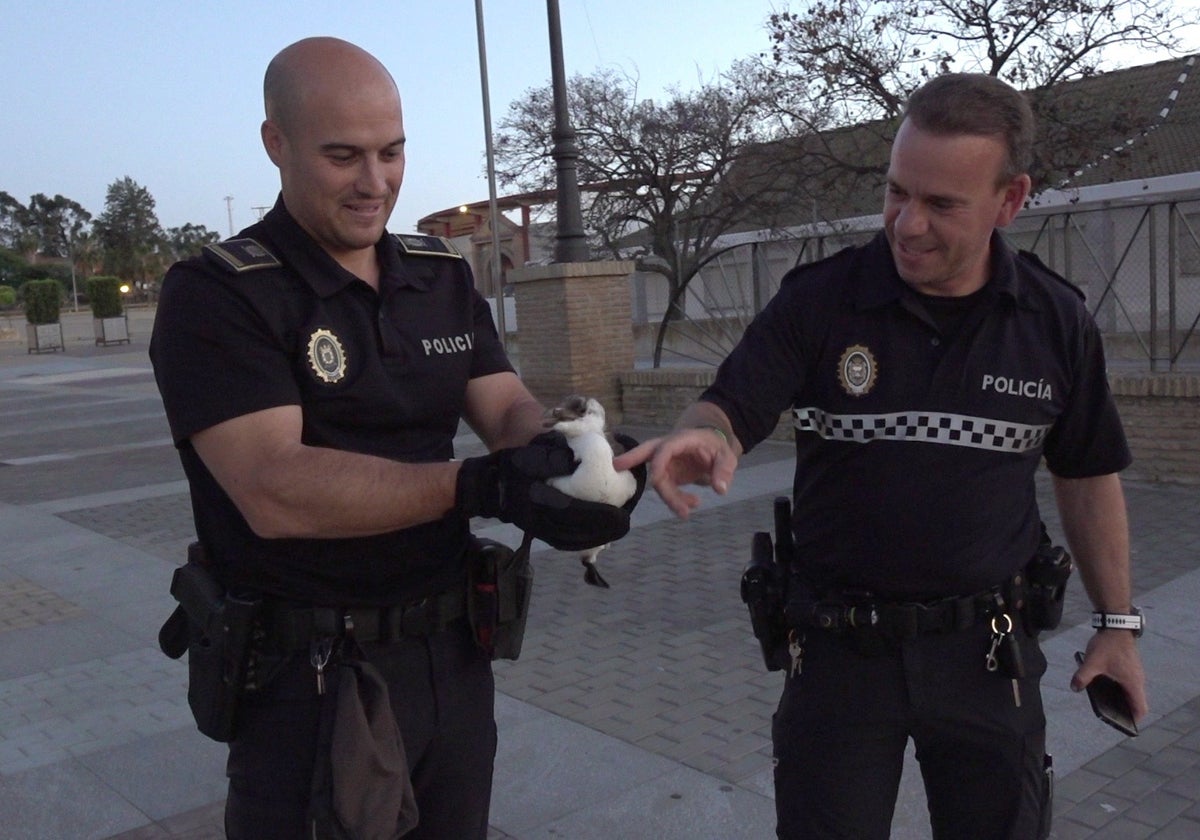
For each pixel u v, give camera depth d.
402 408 1.91
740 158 18.59
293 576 1.84
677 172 23.22
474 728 2.04
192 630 1.95
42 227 107.12
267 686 1.87
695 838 3.29
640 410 11.73
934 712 2.04
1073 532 2.30
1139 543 6.23
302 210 1.83
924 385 2.01
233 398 1.72
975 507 2.01
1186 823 3.26
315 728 1.85
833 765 2.06
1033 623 2.10
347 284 1.86
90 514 8.97
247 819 1.89
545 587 6.00
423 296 2.00
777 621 2.19
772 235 18.95
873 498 2.01
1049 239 11.46
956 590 2.02
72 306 89.81
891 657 2.04
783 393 2.07
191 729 4.32
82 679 4.95
